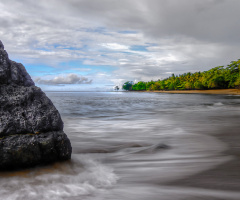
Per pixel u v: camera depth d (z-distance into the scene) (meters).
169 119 9.52
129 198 2.20
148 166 3.27
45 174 2.79
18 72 3.45
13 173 2.77
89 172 2.96
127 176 2.84
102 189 2.42
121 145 4.66
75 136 5.68
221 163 3.40
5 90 3.13
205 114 11.73
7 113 2.94
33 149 2.91
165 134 5.97
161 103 23.72
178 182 2.63
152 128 7.05
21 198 2.16
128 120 9.23
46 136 3.05
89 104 21.47
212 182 2.62
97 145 4.66
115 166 3.27
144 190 2.40
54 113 3.28
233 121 8.72
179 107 17.47
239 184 2.57
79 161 3.40
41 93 3.36
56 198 2.18
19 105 3.07
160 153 4.01
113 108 16.50
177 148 4.38
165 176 2.84
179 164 3.36
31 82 3.60
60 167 3.05
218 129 6.77
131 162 3.47
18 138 2.86
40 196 2.21
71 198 2.19
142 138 5.44
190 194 2.30
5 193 2.25
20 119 2.97
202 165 3.30
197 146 4.55
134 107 17.56
